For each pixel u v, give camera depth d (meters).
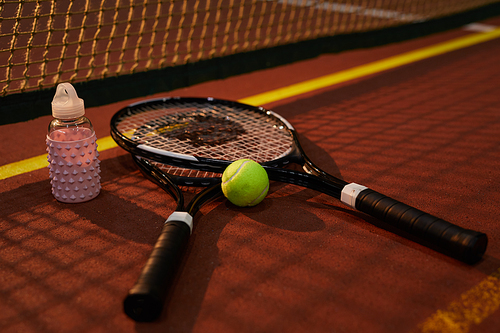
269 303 0.99
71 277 1.03
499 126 1.48
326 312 0.98
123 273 1.03
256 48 1.70
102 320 0.97
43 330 0.95
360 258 1.06
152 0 2.74
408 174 1.28
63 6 1.37
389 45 2.33
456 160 1.33
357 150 1.37
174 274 1.00
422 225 1.04
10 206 1.17
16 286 1.01
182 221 1.05
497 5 2.75
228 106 1.43
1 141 1.41
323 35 1.90
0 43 1.33
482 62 2.11
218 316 0.97
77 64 1.43
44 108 1.36
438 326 0.96
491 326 0.96
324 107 1.60
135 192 1.21
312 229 1.12
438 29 2.39
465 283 1.02
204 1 3.20
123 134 1.30
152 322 0.96
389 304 0.99
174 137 1.32
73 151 1.14
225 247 1.08
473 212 1.16
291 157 1.23
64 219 1.14
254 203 1.15
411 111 1.57
